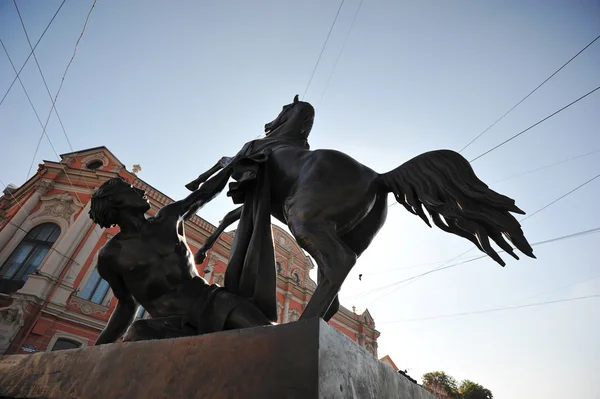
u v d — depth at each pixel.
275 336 0.67
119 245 1.30
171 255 1.30
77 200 11.21
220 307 1.19
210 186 1.51
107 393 0.79
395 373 0.95
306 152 1.42
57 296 9.25
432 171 1.27
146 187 12.13
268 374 0.63
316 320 0.65
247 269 1.33
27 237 10.55
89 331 9.59
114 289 1.34
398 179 1.34
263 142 1.73
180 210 1.40
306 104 1.92
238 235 1.47
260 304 1.27
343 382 0.64
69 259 9.90
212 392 0.67
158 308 1.25
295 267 16.80
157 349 0.79
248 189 1.54
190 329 1.17
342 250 1.09
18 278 9.70
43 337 8.81
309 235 1.12
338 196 1.21
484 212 1.17
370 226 1.38
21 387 0.97
